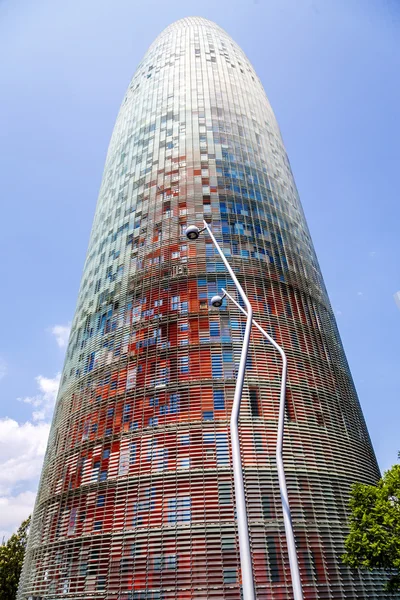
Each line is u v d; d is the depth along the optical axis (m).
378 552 22.42
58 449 39.16
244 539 10.75
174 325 39.16
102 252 53.16
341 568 27.89
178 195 50.69
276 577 26.14
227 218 48.16
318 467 32.41
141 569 27.19
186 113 61.75
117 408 36.25
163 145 58.00
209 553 26.84
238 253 44.94
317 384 38.44
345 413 38.72
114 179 61.09
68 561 30.38
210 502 28.92
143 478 31.09
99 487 32.53
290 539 12.66
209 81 67.69
